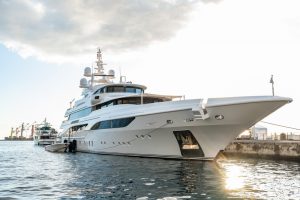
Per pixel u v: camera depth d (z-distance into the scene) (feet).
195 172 54.34
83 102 114.73
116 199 34.83
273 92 85.40
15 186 43.04
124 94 95.61
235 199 34.99
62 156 100.17
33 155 112.37
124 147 82.58
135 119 75.56
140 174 52.60
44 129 234.79
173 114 67.21
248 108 60.70
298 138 108.17
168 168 59.21
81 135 110.73
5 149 181.98
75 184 44.14
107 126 87.76
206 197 35.83
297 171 62.03
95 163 71.20
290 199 35.32
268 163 80.07
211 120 63.41
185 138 69.72
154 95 82.64
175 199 34.81
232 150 105.09
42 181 47.16
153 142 73.82
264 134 125.80
